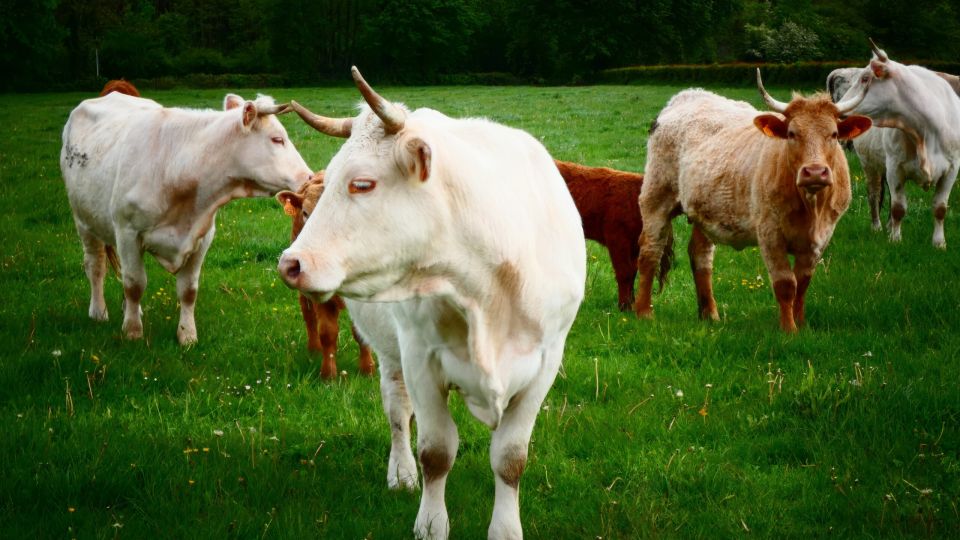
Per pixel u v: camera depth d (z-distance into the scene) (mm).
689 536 4352
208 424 5762
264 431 5758
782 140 7402
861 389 5812
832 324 7719
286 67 70125
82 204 7973
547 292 3803
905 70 10453
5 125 26141
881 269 9242
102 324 7973
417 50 72438
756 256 10680
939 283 8391
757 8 80375
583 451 5410
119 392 6281
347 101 36875
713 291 9375
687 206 8422
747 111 8602
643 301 8539
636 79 56500
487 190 3578
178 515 4488
